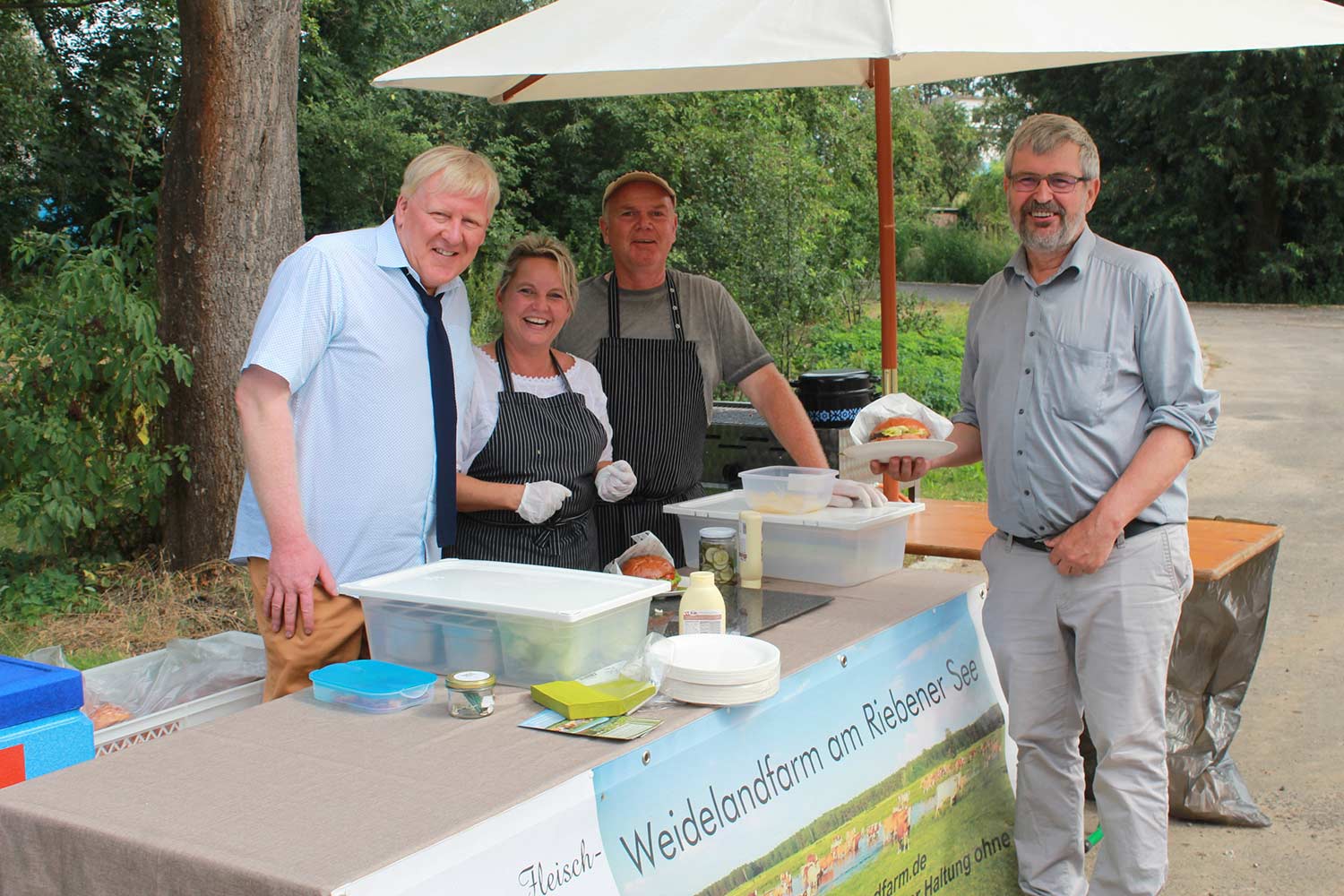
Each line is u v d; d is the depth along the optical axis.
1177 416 2.75
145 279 6.68
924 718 2.92
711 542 3.15
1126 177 28.56
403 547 2.73
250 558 2.71
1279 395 13.71
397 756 1.96
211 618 5.91
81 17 15.58
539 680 2.29
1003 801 3.21
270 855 1.59
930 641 3.02
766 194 14.62
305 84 17.66
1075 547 2.79
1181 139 27.55
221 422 6.37
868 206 18.97
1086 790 3.90
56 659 2.88
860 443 3.44
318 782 1.85
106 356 6.17
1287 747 4.46
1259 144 26.77
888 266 4.04
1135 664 2.83
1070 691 3.01
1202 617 3.75
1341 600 6.27
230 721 2.15
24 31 15.30
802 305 14.41
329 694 2.23
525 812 1.78
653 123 17.61
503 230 17.47
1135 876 2.87
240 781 1.86
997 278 3.10
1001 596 3.04
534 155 19.61
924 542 3.86
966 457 3.37
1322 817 3.88
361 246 2.66
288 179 6.44
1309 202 27.28
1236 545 3.68
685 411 3.84
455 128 19.00
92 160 16.12
